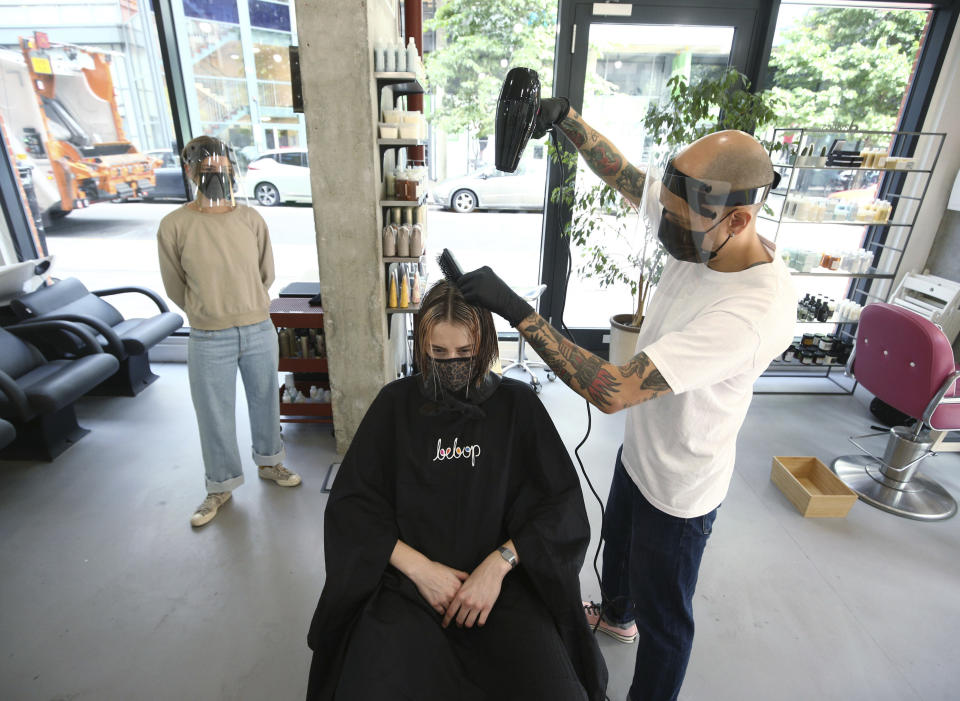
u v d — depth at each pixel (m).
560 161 2.92
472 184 3.38
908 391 2.09
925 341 1.95
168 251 1.77
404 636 0.92
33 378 2.41
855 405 3.11
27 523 2.00
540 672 0.89
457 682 0.90
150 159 3.11
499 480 1.06
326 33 1.76
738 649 1.54
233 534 1.96
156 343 2.89
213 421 1.94
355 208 1.99
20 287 2.65
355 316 2.16
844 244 3.36
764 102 2.46
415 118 2.01
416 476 1.06
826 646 1.56
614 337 2.93
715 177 0.81
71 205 3.24
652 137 2.57
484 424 1.07
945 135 2.67
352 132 1.88
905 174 3.14
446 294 0.99
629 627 1.53
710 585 1.77
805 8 2.90
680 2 2.85
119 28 2.78
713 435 1.01
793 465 2.34
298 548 1.90
